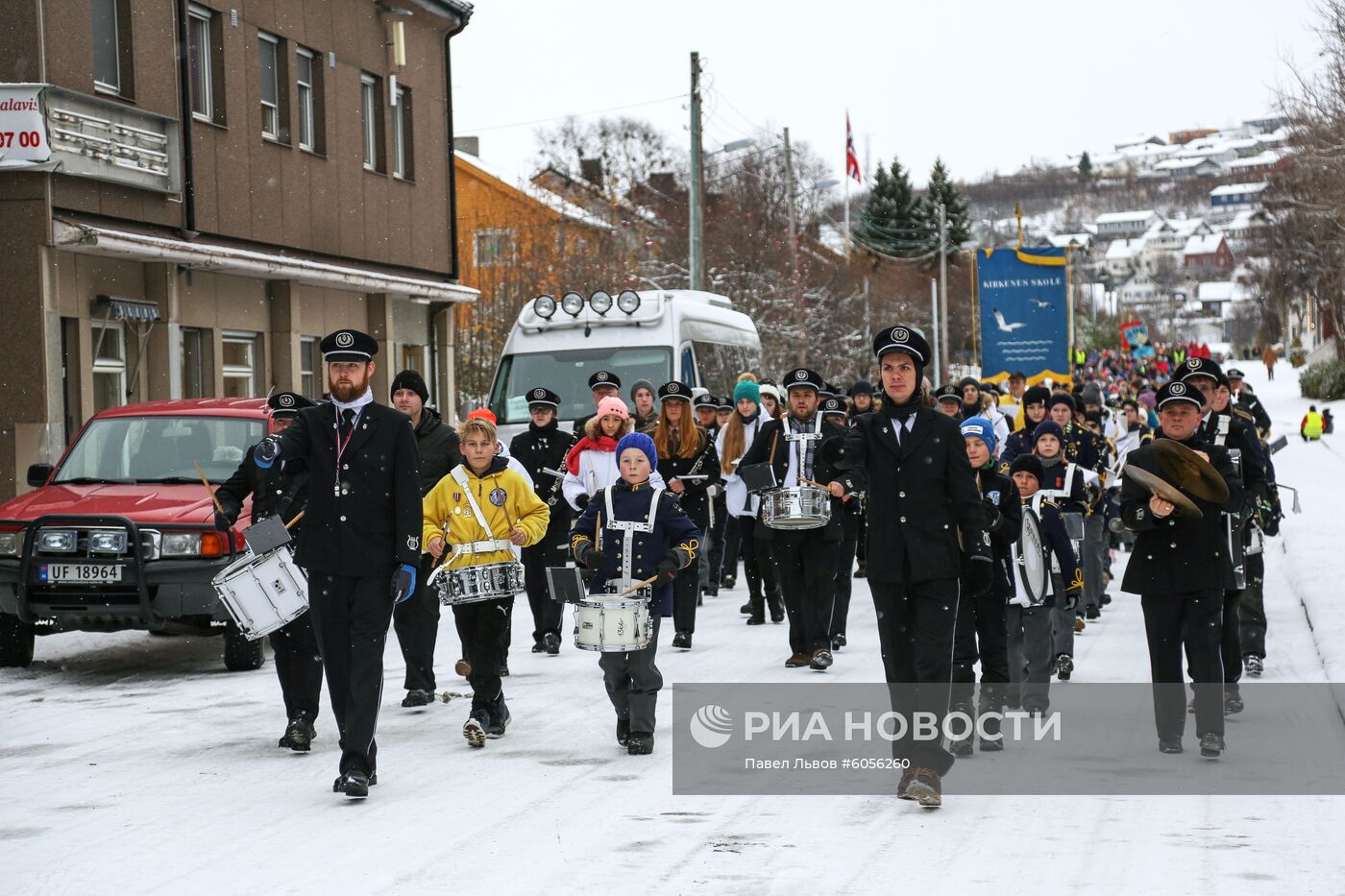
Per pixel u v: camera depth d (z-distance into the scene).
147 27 21.34
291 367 25.33
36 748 9.43
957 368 78.06
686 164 71.81
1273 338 157.12
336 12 27.28
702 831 7.26
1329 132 26.89
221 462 13.12
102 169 20.05
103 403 20.88
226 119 23.53
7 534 12.20
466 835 7.22
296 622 9.19
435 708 10.70
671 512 9.21
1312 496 28.88
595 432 12.55
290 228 25.53
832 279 66.31
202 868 6.70
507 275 44.66
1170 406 8.95
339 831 7.33
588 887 6.33
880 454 7.88
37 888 6.43
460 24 31.72
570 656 12.98
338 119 27.33
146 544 11.95
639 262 57.22
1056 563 10.48
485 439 9.62
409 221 30.28
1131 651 13.05
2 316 19.11
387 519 8.06
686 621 13.34
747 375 14.90
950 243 111.94
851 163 63.81
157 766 8.87
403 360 30.48
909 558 7.74
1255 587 11.51
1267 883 6.34
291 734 9.23
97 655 13.61
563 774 8.52
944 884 6.35
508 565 9.47
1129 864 6.63
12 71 19.02
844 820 7.45
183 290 22.41
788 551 12.13
